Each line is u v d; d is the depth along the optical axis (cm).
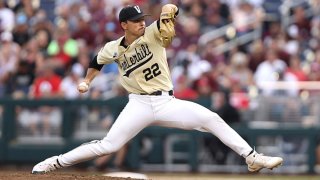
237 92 5725
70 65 6291
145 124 2927
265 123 5656
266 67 6047
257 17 6819
